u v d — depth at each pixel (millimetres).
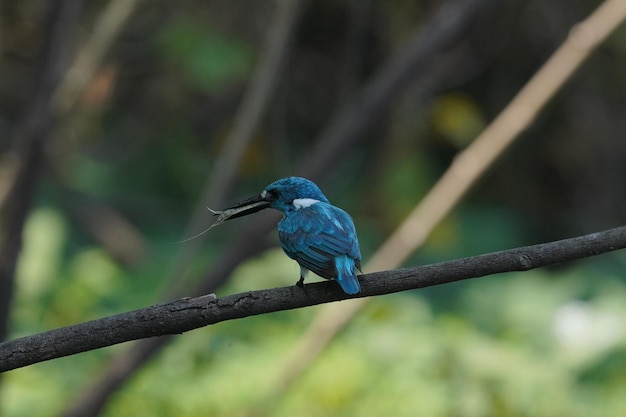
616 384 10523
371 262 11117
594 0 18047
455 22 9492
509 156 19062
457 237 16156
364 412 10227
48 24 8633
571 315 11398
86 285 12781
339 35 17922
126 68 17188
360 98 9711
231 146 10117
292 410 10367
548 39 18406
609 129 18969
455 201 10125
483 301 12828
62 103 10484
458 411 9984
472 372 10211
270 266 12367
